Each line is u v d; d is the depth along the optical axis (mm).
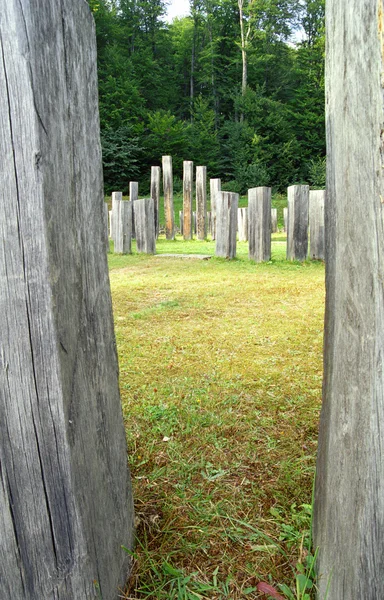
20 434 1011
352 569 955
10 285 965
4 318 976
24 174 929
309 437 2098
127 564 1371
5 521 1023
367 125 891
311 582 1253
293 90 34469
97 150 1242
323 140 30781
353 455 966
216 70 36531
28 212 938
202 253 8469
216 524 1568
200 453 1994
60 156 1017
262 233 6848
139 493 1732
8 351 984
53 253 975
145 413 2355
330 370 1214
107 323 1293
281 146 30297
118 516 1331
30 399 997
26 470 1020
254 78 35531
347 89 1006
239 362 3033
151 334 3658
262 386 2658
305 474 1817
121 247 8617
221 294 4969
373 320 876
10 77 905
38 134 919
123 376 2840
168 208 12094
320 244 6820
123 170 27156
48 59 966
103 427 1236
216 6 37906
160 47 37906
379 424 863
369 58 873
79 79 1123
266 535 1496
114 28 32688
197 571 1376
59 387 988
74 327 1074
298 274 6031
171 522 1562
